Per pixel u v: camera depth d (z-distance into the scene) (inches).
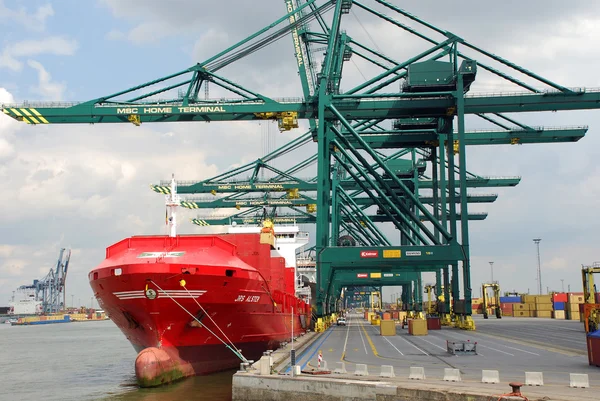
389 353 1212.5
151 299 1071.6
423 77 2021.4
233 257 1226.6
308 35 2207.2
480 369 921.5
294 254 2335.1
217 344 1224.8
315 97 2076.8
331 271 2356.1
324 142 2116.1
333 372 874.1
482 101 2046.0
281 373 877.8
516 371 894.4
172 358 1123.3
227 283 1137.4
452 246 2004.2
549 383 753.0
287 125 2096.5
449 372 776.3
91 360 2043.6
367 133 2497.5
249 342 1336.1
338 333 2028.8
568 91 2005.4
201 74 2097.7
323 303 2041.1
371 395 737.6
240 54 2103.8
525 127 2539.4
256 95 2094.0
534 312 4141.2
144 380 1056.8
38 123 2049.7
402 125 2432.3
